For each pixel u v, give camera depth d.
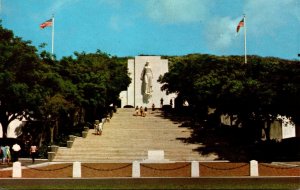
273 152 52.69
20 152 55.91
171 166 40.94
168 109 83.00
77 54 73.06
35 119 62.81
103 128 65.19
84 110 71.81
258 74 54.50
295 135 63.94
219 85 57.31
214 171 37.31
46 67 56.41
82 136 60.06
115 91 77.19
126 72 86.88
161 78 83.94
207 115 72.06
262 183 32.50
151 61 94.38
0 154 49.34
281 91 48.50
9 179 32.34
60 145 57.31
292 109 49.34
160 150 49.88
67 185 32.06
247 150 53.72
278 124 63.78
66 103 59.41
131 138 59.75
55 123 63.41
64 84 59.47
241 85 51.94
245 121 58.75
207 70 71.62
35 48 53.81
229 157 51.91
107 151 54.59
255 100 50.84
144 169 38.66
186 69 74.88
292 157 50.31
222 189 29.27
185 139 58.97
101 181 32.44
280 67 51.47
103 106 73.06
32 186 31.59
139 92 93.69
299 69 49.69
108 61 80.06
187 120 70.69
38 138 63.41
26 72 52.69
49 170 36.78
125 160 51.66
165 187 30.45
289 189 29.23
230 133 60.78
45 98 55.53
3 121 56.62
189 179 32.50
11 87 49.75
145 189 29.45
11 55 50.56
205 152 53.62
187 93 74.81
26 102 51.94
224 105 56.84
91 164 43.22
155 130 63.56
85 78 65.25
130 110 81.88
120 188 30.08
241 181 32.56
